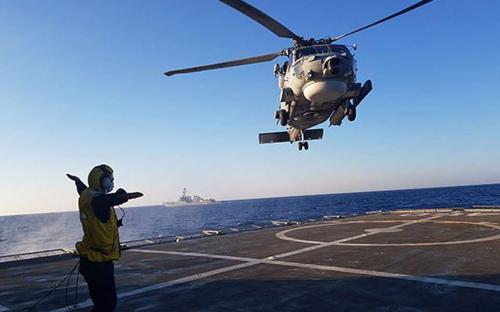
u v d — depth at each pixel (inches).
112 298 185.0
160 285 324.5
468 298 249.6
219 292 293.0
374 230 637.3
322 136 812.0
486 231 556.1
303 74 522.3
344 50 549.6
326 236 590.9
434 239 502.0
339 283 301.6
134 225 3548.2
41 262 488.1
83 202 183.6
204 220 3676.2
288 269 361.7
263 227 796.0
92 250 181.2
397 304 244.5
